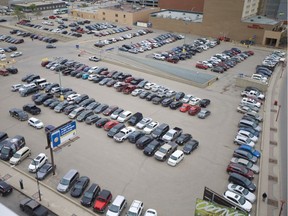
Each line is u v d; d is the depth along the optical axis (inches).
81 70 2984.7
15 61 3282.5
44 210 1284.4
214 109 2362.2
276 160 1750.7
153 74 3053.6
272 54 3976.4
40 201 1373.0
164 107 2351.1
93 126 2033.7
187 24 4936.0
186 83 2869.1
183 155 1724.9
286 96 2674.7
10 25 5044.3
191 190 1491.1
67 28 4909.0
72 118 2118.6
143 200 1416.1
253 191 1485.0
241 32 4584.2
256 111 2338.8
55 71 3014.3
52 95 2417.6
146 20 5684.1
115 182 1520.7
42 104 2317.9
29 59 3373.5
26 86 2527.1
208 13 4707.2
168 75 3038.9
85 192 1397.6
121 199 1344.7
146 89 2650.1
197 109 2260.1
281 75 3255.4
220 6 4576.8
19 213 1302.9
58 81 2763.3
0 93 2493.8
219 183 1545.3
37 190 1441.9
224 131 2047.2
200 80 2970.0
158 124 2037.4
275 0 6373.0
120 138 1838.1
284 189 1518.2
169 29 5123.0
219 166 1679.4
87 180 1473.9
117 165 1648.6
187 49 3998.5
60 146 1535.4
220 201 1211.9
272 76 3235.7
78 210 1338.6
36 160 1565.0
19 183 1481.3
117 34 4717.0
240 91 2746.1
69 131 1558.8
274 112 2365.9
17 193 1421.0
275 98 2635.3
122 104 2364.7
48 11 6510.8
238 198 1397.6
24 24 5044.3
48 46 3826.3
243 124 2070.6
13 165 1610.5
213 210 1091.3
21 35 4357.8
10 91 2539.4
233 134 2015.3
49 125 1966.0
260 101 2514.8
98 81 2760.8
